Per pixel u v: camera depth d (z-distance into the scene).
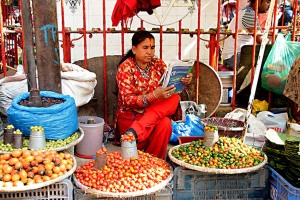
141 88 3.56
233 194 3.10
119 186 2.74
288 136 3.27
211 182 3.05
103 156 2.92
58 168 2.76
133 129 3.26
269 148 3.13
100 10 6.15
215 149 3.10
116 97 4.35
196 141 3.30
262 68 4.38
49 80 3.51
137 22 6.14
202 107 4.05
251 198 3.14
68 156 2.97
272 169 3.07
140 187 2.74
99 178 2.82
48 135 3.05
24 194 2.74
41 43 3.44
